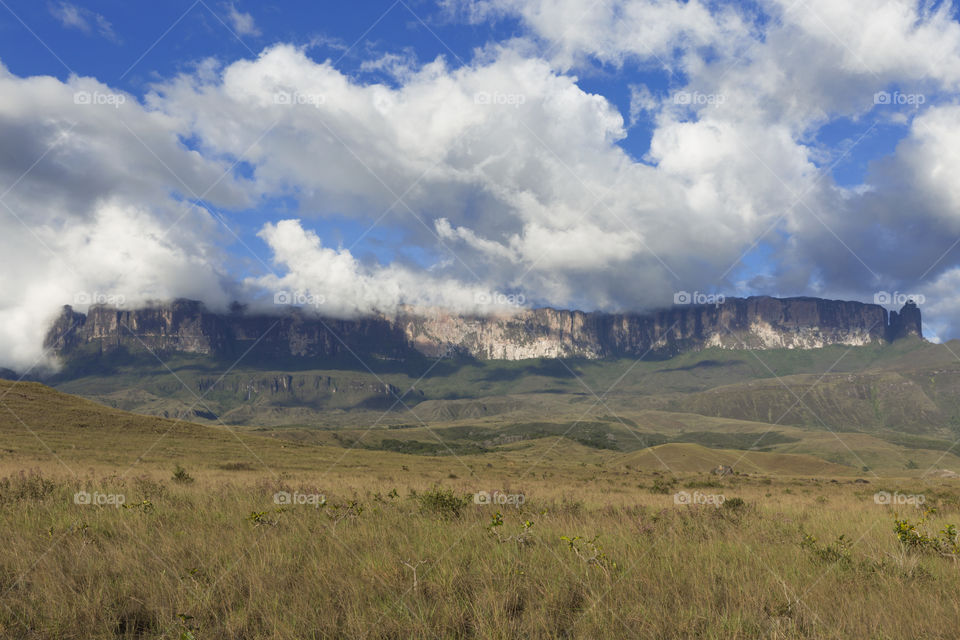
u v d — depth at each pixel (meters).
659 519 16.67
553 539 12.61
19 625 6.98
